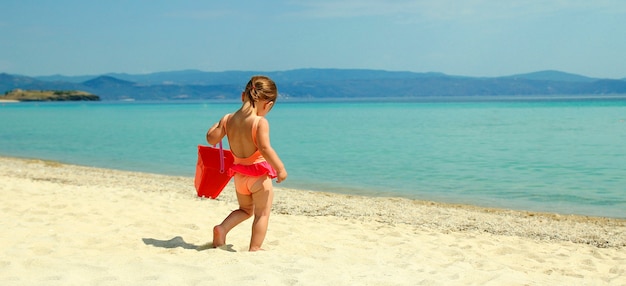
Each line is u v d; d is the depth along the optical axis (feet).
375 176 52.37
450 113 212.84
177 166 63.52
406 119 167.94
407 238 24.48
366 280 13.93
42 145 90.84
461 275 15.14
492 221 31.24
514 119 155.43
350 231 25.52
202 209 29.58
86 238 19.49
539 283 15.23
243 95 17.87
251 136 17.30
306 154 71.97
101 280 13.10
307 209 33.60
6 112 294.87
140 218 24.84
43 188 35.24
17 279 13.08
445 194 42.27
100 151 80.33
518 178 49.70
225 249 18.71
